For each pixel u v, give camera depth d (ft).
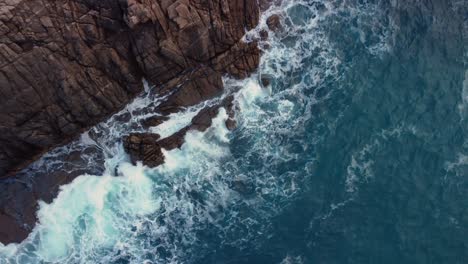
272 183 145.28
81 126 144.46
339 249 137.18
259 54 155.12
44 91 131.95
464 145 148.56
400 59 159.43
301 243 137.90
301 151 148.87
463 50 160.56
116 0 126.00
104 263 136.36
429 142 149.18
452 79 156.87
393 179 145.48
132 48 135.85
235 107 152.05
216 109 150.92
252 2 148.36
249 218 141.18
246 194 144.15
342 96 155.33
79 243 138.92
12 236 137.28
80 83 135.64
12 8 120.57
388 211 141.59
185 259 136.67
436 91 155.22
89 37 130.82
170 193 144.56
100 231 140.36
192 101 149.07
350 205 142.31
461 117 152.05
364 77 157.48
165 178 145.79
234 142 149.79
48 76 130.41
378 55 160.04
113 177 145.59
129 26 127.85
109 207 142.92
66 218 140.97
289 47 158.61
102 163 146.00
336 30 162.40
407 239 138.51
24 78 127.54
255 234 139.33
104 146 146.20
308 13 161.99
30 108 132.57
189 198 143.84
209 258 136.67
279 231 139.44
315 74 157.89
